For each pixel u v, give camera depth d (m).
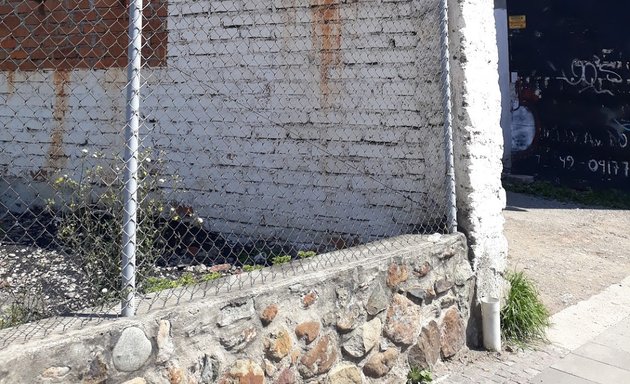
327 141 4.99
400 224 4.71
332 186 5.00
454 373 4.07
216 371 2.90
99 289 3.49
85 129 6.01
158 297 2.97
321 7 4.91
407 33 4.57
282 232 5.22
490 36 4.51
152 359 2.70
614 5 9.98
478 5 4.39
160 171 5.61
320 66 4.96
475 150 4.34
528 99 10.87
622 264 6.77
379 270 3.68
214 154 5.45
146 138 5.68
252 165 5.30
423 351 3.97
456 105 4.32
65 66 6.07
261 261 4.94
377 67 4.72
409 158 4.64
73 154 6.08
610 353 4.57
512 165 11.08
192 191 5.53
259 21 5.17
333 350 3.44
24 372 2.30
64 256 4.74
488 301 4.38
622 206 9.55
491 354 4.38
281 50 5.11
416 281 3.93
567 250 7.15
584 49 10.29
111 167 4.49
